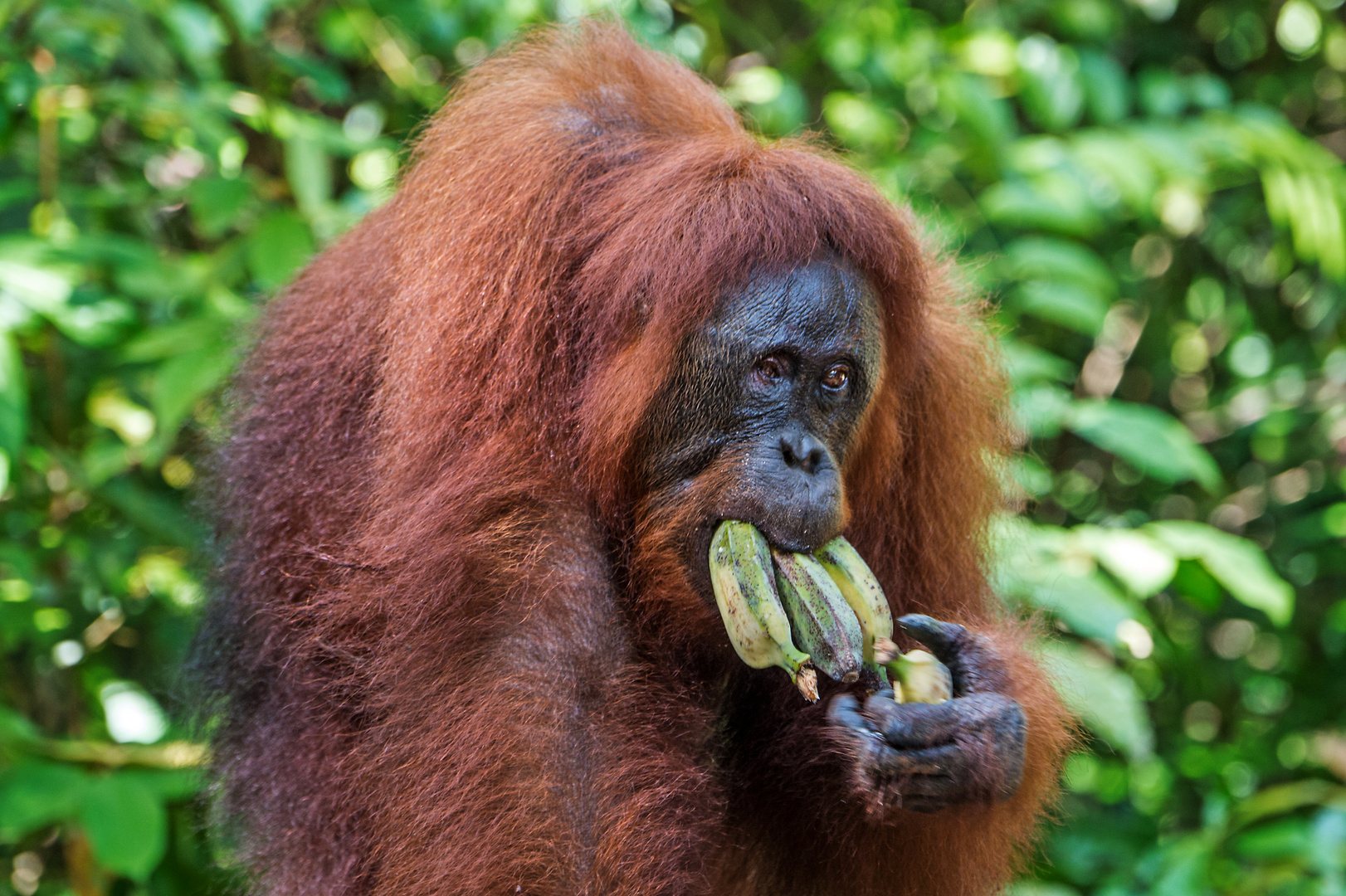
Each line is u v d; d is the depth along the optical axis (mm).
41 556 6762
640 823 3750
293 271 5727
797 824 4562
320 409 4551
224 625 4949
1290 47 10570
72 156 7832
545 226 4016
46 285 5672
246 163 8617
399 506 3879
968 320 4938
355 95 9414
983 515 4809
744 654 3754
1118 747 7980
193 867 6770
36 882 7336
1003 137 7879
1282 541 9992
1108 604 5926
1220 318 10945
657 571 3998
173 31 7145
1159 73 8281
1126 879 7352
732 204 3805
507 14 7902
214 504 5273
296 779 4332
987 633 4348
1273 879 7086
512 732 3709
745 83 8336
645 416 3918
